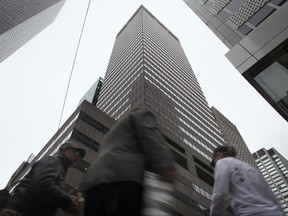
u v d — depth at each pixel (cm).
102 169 214
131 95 7000
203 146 7112
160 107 6662
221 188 332
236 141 12219
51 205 311
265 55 1377
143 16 12144
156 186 212
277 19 1393
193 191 5125
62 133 4894
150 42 9856
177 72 9806
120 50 11081
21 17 11100
